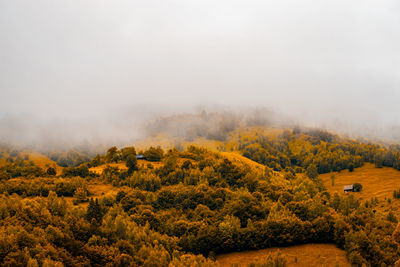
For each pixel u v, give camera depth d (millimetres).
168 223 87438
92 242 66875
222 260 71000
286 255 69312
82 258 60469
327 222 78500
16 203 80438
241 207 93062
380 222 79188
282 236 74312
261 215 94312
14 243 59188
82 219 75688
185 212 104938
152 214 90625
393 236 60562
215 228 77875
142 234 75375
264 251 73562
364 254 61969
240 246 74625
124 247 67562
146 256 65938
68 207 90188
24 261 55000
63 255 59031
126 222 83188
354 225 77125
